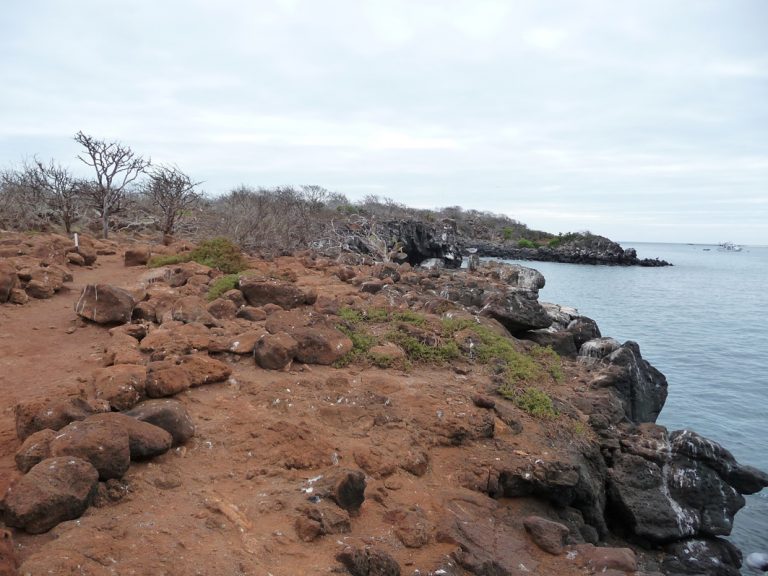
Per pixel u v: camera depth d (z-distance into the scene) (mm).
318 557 4727
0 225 24953
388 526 5566
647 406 12531
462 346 10422
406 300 13406
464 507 6309
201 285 13211
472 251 87062
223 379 7617
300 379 7879
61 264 16188
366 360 9141
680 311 39562
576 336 14508
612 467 8930
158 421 5902
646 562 8328
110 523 4520
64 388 6895
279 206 36219
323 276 17328
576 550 6016
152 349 8359
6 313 10758
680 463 9148
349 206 62000
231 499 5328
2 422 6242
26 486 4398
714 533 8891
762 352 26234
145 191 32812
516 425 8109
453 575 5098
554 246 98875
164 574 4047
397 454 6754
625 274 74688
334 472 5688
